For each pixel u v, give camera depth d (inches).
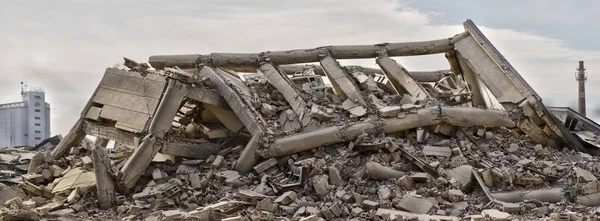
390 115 1189.7
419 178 1063.0
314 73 1407.5
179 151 1171.3
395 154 1136.2
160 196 1045.2
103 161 1075.9
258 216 932.0
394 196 1007.6
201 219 934.4
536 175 1078.4
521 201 1031.6
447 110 1211.2
